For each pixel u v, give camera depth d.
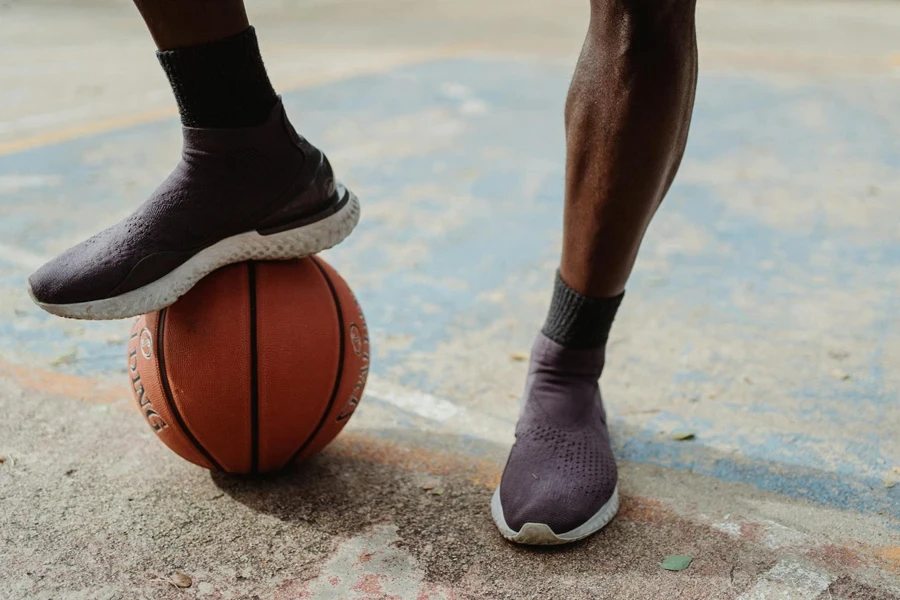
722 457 2.43
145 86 7.63
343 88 7.45
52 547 2.00
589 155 1.91
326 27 11.41
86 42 9.96
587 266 2.06
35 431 2.50
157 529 2.07
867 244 4.11
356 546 2.02
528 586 1.89
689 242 4.15
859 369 2.93
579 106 1.90
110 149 5.64
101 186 4.88
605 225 1.97
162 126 6.25
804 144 5.85
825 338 3.17
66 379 2.84
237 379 1.99
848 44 9.94
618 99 1.82
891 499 2.24
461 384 2.86
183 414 2.04
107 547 2.00
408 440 2.51
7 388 2.76
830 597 1.86
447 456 2.43
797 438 2.53
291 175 1.98
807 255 3.97
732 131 6.18
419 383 2.86
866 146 5.79
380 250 4.04
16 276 3.68
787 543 2.05
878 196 4.80
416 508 2.17
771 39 10.27
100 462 2.35
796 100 7.08
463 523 2.11
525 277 3.75
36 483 2.25
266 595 1.86
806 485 2.30
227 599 1.85
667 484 2.30
